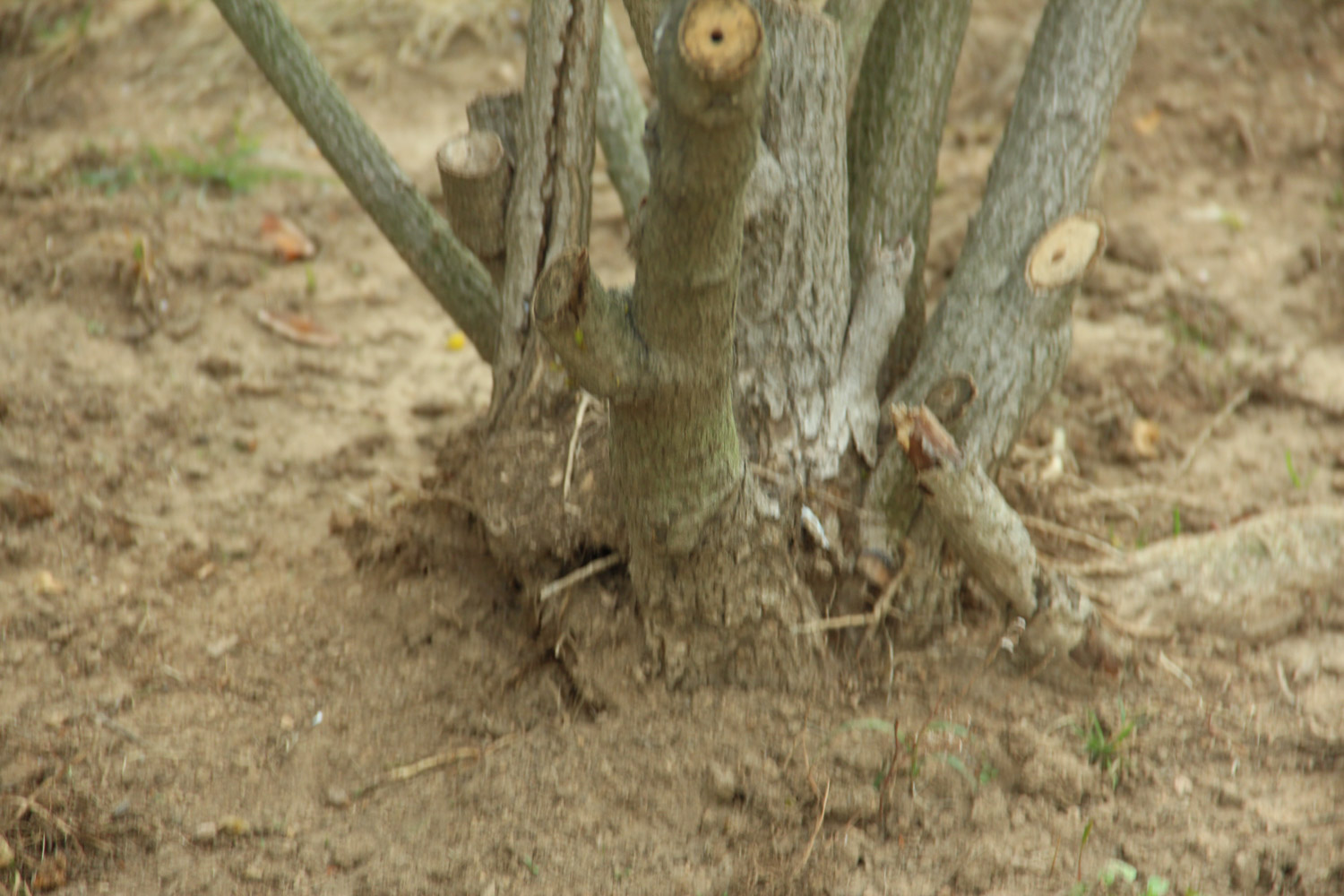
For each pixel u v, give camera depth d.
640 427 2.63
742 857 2.99
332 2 7.33
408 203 3.51
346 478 4.43
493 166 3.06
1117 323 5.33
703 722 3.21
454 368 5.11
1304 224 5.73
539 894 2.92
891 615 3.38
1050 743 3.20
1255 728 3.35
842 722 3.21
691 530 2.88
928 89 3.32
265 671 3.55
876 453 3.30
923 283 3.59
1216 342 5.16
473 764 3.25
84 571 3.87
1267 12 6.81
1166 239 5.70
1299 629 3.68
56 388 4.60
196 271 5.33
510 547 3.30
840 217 3.12
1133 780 3.19
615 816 3.08
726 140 2.00
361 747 3.32
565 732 3.27
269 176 6.05
